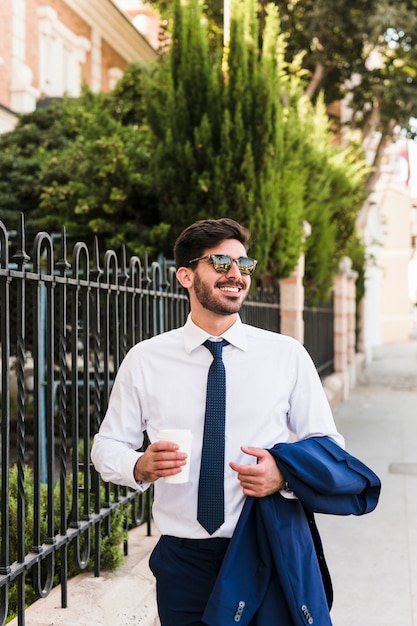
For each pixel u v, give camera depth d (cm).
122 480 221
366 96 1727
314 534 224
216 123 829
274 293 905
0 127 1377
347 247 1353
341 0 1376
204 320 223
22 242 292
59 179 965
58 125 1141
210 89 830
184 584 219
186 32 847
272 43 838
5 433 278
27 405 831
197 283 221
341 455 214
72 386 352
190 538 219
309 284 1153
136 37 2069
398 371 2211
